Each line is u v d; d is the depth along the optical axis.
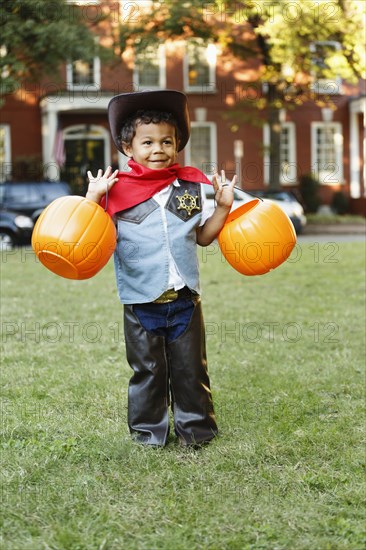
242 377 4.80
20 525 2.66
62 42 17.09
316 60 20.14
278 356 5.40
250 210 3.58
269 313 7.16
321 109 26.92
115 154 24.97
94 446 3.47
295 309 7.39
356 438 3.59
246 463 3.29
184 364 3.52
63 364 5.14
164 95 3.42
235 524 2.67
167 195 3.50
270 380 4.71
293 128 26.75
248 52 21.77
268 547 2.50
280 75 20.91
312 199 25.69
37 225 3.31
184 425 3.52
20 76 18.41
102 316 7.03
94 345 5.78
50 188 16.98
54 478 3.09
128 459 3.32
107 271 10.80
